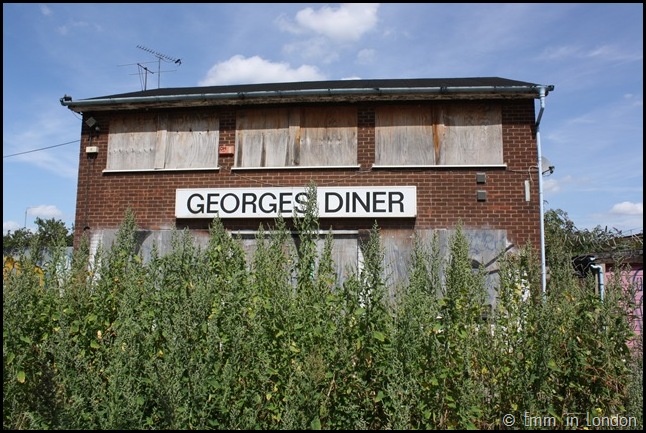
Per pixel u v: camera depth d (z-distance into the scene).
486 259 10.25
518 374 3.96
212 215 10.99
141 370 3.94
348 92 10.70
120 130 11.76
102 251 5.39
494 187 10.52
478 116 10.83
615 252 10.28
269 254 5.27
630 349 4.64
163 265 4.80
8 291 4.18
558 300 4.78
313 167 10.94
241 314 4.16
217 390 3.80
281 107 11.34
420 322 3.78
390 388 3.62
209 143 11.45
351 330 3.99
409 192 10.59
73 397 3.75
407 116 10.98
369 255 4.31
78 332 4.38
